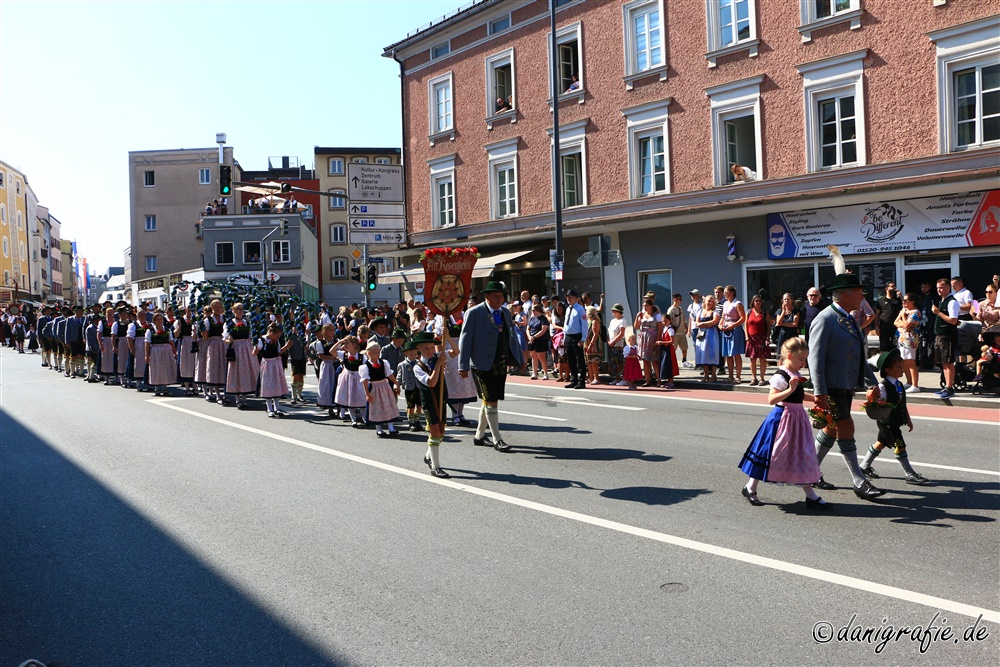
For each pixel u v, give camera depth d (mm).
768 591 4707
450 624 4426
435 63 28266
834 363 6723
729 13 19625
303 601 4867
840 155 17734
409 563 5465
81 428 12133
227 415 13297
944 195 15898
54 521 6914
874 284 17188
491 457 9117
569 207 24047
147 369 17172
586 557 5438
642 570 5137
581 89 23125
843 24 17406
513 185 25906
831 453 8688
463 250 9828
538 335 18266
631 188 22000
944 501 6551
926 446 8938
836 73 17594
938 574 4891
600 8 22562
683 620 4344
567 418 11977
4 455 10102
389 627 4430
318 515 6762
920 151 16375
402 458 9156
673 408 12727
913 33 16344
